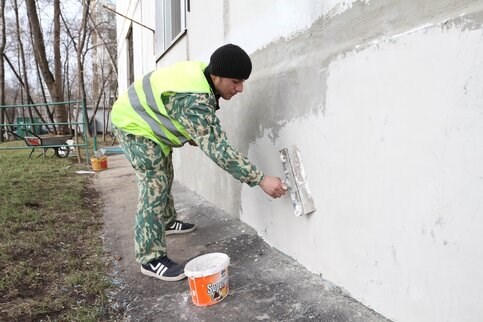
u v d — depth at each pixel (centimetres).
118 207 437
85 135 802
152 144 234
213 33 351
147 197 238
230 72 209
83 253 296
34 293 232
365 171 173
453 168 132
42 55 1207
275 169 251
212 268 204
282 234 252
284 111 234
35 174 668
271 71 247
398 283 161
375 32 161
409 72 146
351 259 188
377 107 162
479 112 122
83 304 218
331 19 187
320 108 200
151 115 229
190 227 319
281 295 207
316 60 201
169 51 540
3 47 1908
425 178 143
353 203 183
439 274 142
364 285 182
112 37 2108
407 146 150
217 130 213
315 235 216
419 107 143
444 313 141
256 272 236
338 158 190
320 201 208
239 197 318
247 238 287
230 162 209
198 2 393
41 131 1673
